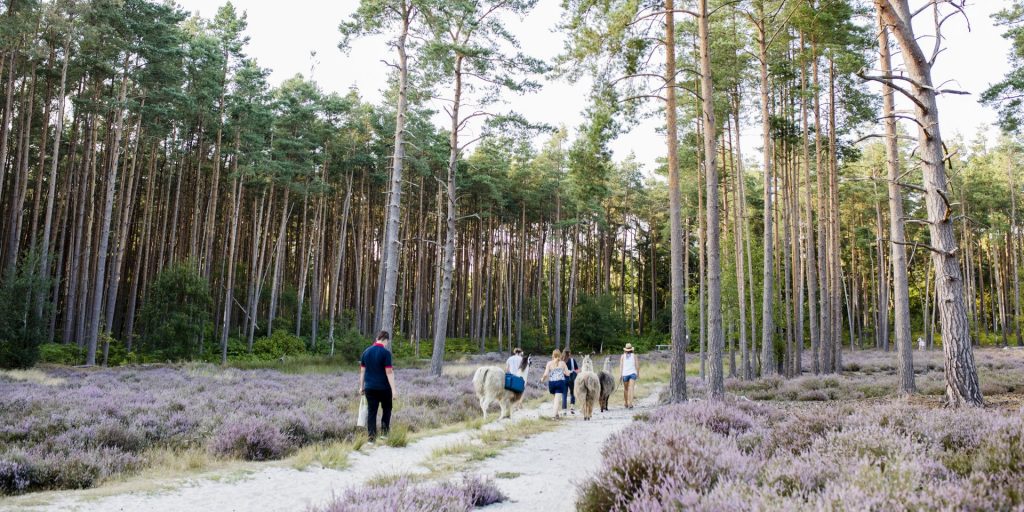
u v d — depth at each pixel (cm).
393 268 2152
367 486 591
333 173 4984
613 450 630
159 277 3544
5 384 1627
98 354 3231
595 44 1575
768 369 2231
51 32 3177
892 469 462
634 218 7375
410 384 2003
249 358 3856
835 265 2677
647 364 4422
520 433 1117
